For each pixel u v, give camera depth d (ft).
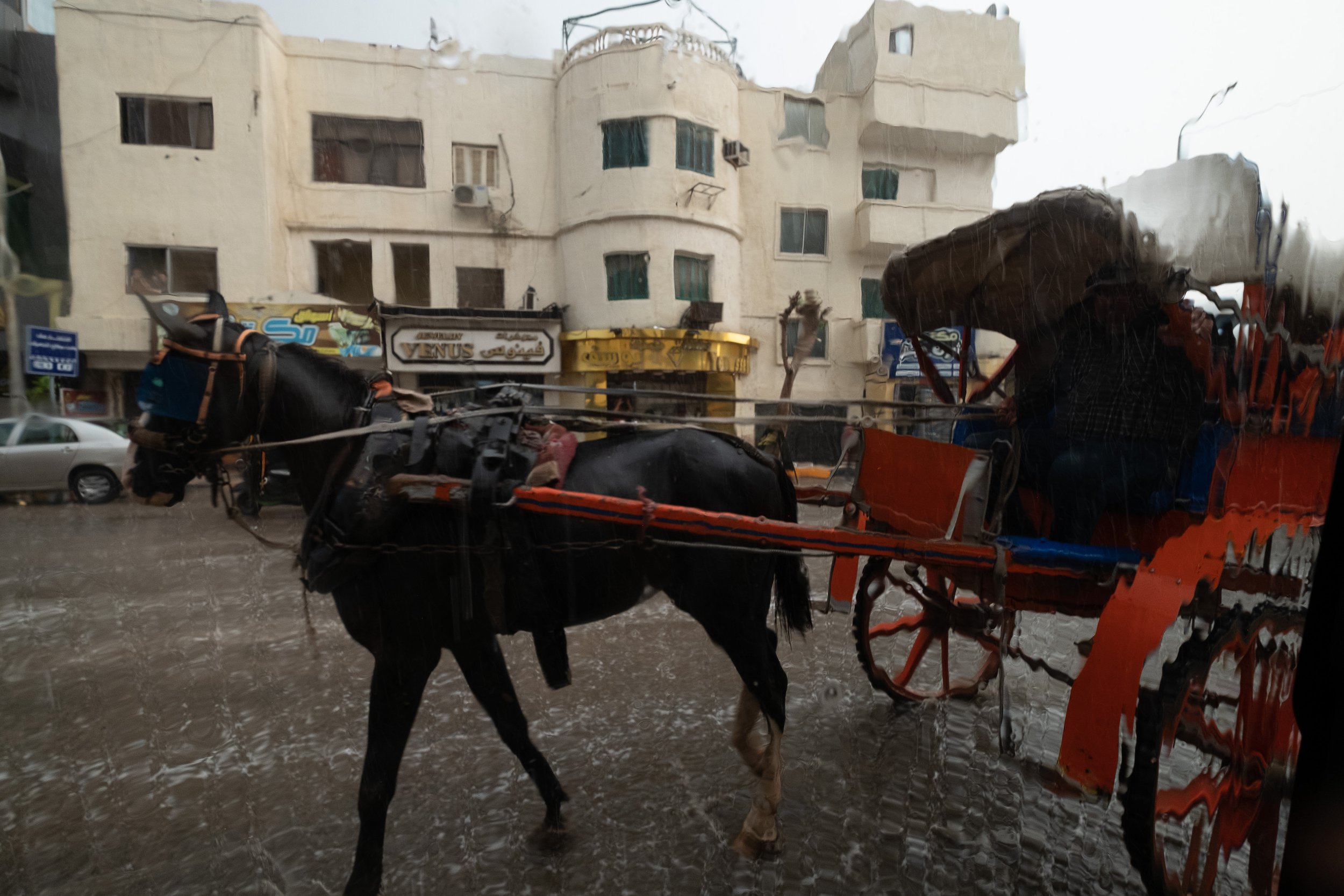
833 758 9.09
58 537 20.86
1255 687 6.70
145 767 8.75
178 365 6.67
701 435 8.11
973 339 11.99
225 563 18.61
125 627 13.88
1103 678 6.15
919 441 8.11
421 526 6.63
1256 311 6.94
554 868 6.95
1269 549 7.00
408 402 7.18
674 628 14.10
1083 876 6.89
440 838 7.43
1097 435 8.32
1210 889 6.32
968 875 6.88
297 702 10.59
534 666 12.03
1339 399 7.51
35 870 6.87
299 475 7.19
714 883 6.75
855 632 10.31
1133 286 8.08
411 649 6.74
